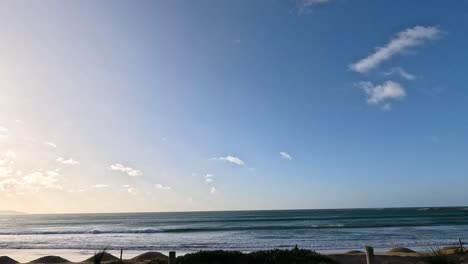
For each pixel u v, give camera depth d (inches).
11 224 3934.5
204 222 3563.0
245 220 3791.8
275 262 650.8
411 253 980.6
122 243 1617.9
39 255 1241.4
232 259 657.0
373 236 1774.1
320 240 1612.9
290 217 4375.0
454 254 772.6
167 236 1979.6
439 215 4485.7
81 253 1295.5
